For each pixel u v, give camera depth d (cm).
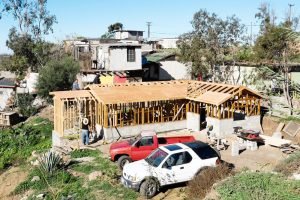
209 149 1777
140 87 2859
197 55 4494
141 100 2664
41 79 4094
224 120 2653
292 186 1220
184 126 2912
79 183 1884
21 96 4353
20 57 5581
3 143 3164
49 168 2041
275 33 2453
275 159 2131
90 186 1831
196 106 2833
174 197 1634
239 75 4238
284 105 1054
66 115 2734
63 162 2133
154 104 2792
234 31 4578
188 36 4684
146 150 2056
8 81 5031
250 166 2011
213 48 4541
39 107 4359
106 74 4572
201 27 4616
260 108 2950
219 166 1633
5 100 4816
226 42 4575
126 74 4784
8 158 2783
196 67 4525
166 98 2762
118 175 1925
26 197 1861
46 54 5650
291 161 1527
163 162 1691
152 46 6806
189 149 1744
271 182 1270
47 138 3278
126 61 4716
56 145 2689
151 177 1662
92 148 2419
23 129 3503
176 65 5425
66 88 4100
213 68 4591
